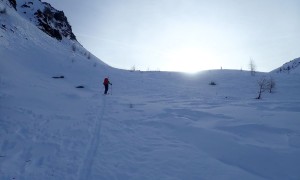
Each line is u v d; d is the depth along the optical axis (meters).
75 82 27.31
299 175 6.35
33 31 41.09
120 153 8.05
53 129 9.91
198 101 20.61
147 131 10.81
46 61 31.70
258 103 18.88
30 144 8.13
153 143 9.23
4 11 36.88
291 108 15.99
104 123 11.67
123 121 12.35
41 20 54.72
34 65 28.17
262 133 9.80
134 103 18.47
